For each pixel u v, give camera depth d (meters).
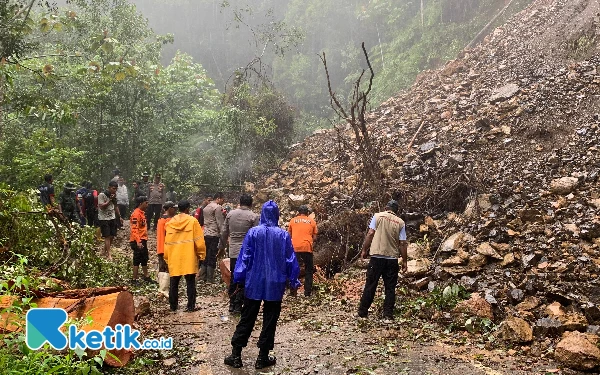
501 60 15.01
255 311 5.06
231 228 7.52
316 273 9.16
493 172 9.80
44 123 15.42
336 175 12.67
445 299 6.70
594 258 6.75
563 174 9.07
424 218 9.43
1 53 10.83
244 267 4.99
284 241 5.11
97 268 7.71
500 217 8.38
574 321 5.59
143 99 17.12
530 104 11.50
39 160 13.83
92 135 16.58
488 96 13.13
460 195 9.50
